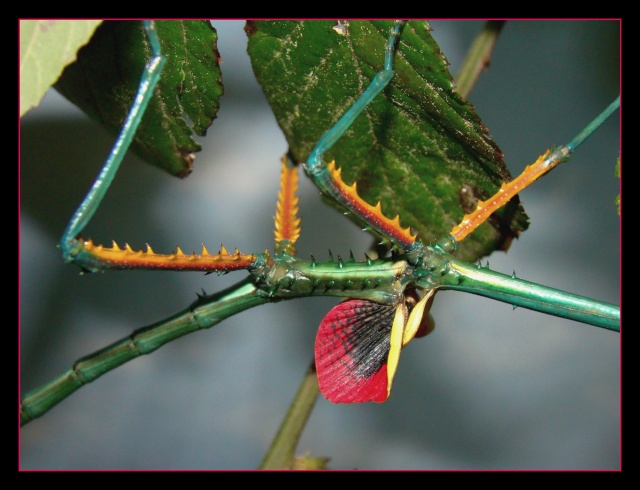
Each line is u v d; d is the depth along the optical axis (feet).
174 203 1.46
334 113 1.14
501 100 1.44
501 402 1.49
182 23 1.10
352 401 1.14
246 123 1.47
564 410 1.49
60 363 1.46
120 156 1.07
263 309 1.52
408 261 1.14
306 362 1.51
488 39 1.22
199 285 1.48
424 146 1.15
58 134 1.43
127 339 1.18
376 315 1.15
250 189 1.48
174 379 1.51
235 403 1.51
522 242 1.47
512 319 1.51
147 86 1.07
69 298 1.46
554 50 1.43
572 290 1.46
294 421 1.23
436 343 1.50
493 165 1.13
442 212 1.18
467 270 1.13
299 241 1.44
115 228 1.44
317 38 1.11
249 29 1.11
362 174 1.17
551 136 1.44
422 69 1.10
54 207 1.44
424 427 1.49
